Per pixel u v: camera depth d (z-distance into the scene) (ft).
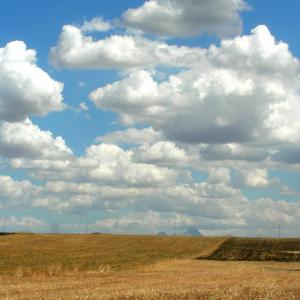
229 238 467.93
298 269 226.17
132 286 126.93
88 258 264.11
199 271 201.57
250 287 118.01
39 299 97.25
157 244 389.80
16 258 250.37
